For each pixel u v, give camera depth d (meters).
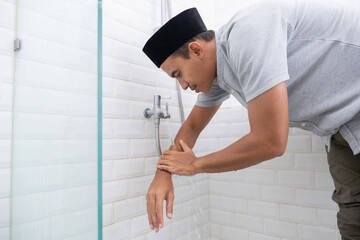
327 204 1.09
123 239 0.94
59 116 0.59
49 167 0.61
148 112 1.04
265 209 1.25
